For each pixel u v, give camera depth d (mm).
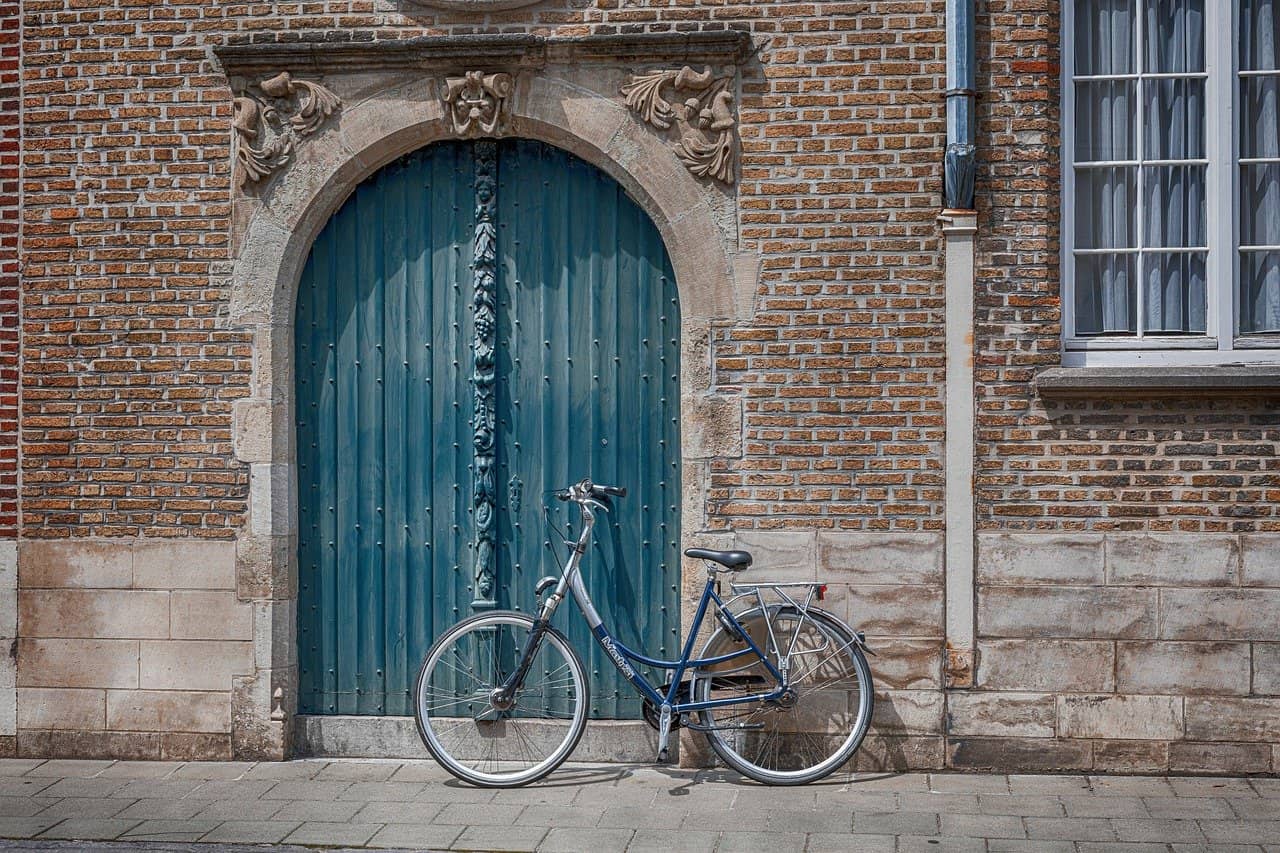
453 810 6172
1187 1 6836
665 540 6992
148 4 6996
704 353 6781
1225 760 6562
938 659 6680
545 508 7055
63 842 5777
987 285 6672
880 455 6707
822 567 6730
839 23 6711
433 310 7098
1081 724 6621
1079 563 6613
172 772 6805
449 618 7102
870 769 6730
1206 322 6816
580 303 7023
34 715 7074
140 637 7016
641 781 6637
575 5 6793
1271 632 6539
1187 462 6582
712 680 6617
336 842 5734
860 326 6711
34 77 7066
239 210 6969
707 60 6730
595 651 7051
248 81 6938
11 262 7098
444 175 7082
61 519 7059
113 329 7035
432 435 7109
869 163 6703
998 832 5773
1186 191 6844
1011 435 6652
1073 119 6852
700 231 6773
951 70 6602
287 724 7027
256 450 6957
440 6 6836
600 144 6801
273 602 6957
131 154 7016
